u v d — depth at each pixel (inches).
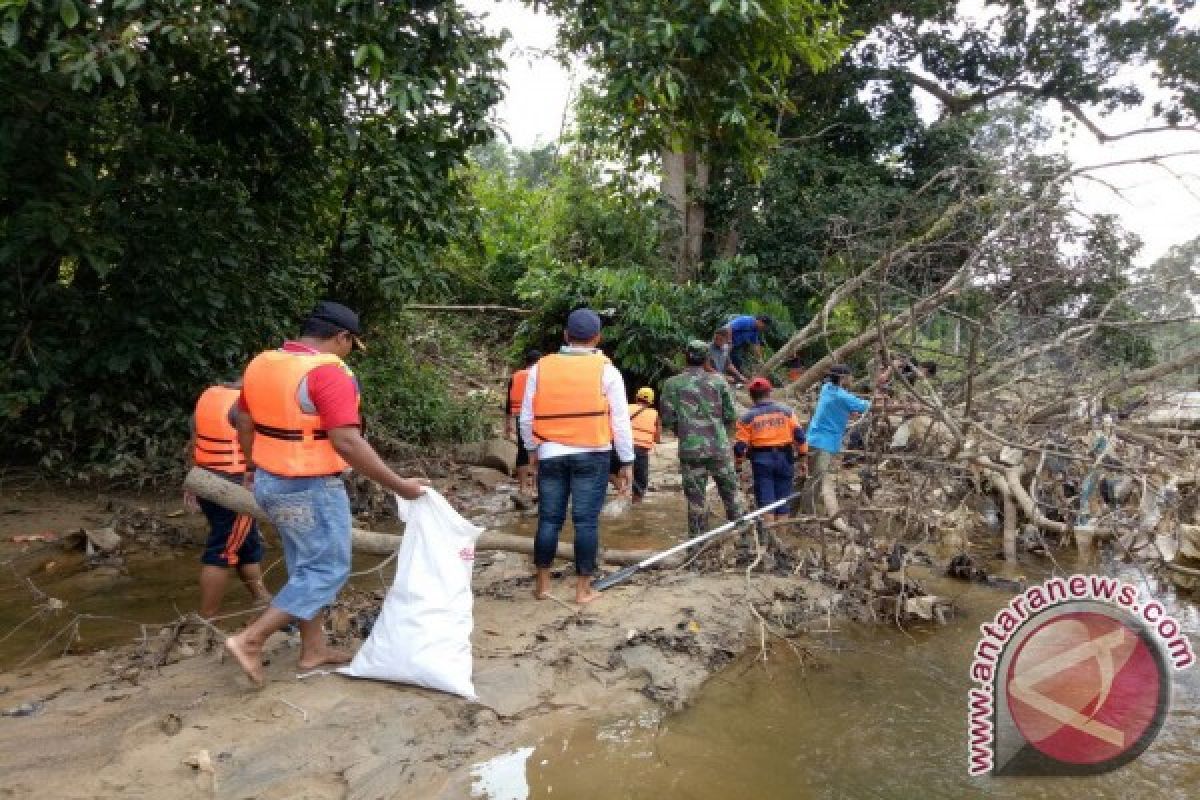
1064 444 271.7
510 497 333.1
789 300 652.7
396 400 409.4
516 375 333.4
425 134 312.7
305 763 117.3
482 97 284.5
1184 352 288.0
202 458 173.3
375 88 250.2
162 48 271.1
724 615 189.3
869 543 215.9
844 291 327.9
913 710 149.3
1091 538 256.2
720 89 289.0
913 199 306.7
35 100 249.8
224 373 325.7
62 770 112.0
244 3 213.3
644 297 565.6
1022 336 278.1
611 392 187.0
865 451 243.3
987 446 284.0
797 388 424.5
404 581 140.4
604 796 116.9
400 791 114.1
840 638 186.2
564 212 648.4
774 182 659.4
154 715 128.3
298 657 151.3
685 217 687.7
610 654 163.2
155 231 291.0
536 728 134.6
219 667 147.0
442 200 323.6
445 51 242.2
